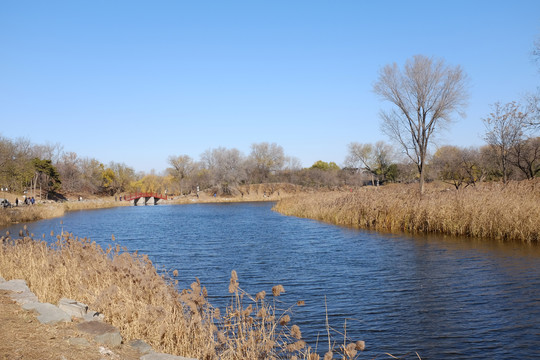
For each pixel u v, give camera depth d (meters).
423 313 10.34
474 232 21.12
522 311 10.23
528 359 7.76
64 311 7.04
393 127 39.69
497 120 34.53
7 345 5.34
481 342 8.58
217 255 19.67
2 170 57.34
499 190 23.30
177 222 40.22
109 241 26.30
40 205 59.62
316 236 25.06
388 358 7.95
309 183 98.44
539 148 34.88
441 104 36.88
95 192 102.00
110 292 7.84
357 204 30.22
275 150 106.94
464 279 13.27
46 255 11.27
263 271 15.70
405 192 29.92
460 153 45.56
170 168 115.06
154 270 9.62
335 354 8.00
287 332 9.01
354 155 97.00
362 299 11.65
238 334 6.96
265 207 63.03
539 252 16.66
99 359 5.30
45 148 103.62
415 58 37.72
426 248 18.83
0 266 11.10
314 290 12.77
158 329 6.94
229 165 94.19
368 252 18.77
